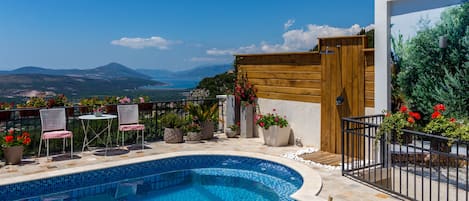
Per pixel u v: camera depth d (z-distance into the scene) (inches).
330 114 326.3
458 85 227.1
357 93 302.8
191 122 397.4
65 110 331.3
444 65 234.4
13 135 305.4
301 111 355.6
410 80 255.0
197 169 327.6
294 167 280.2
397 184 265.7
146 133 398.9
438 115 221.6
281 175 293.6
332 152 326.3
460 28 225.1
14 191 246.7
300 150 339.0
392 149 267.3
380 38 265.9
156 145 373.7
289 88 366.6
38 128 332.8
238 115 424.2
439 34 236.2
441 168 237.5
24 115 314.5
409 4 252.2
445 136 206.5
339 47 314.7
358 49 300.0
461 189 224.1
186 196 254.7
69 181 270.4
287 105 370.0
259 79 402.3
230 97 422.6
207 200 246.1
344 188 232.1
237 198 248.2
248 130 408.8
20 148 296.4
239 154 327.6
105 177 287.7
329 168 278.5
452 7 228.2
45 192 259.9
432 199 240.7
